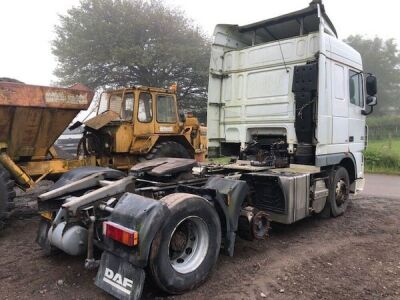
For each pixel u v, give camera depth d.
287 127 6.25
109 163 8.67
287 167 6.03
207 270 3.89
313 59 5.98
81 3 29.19
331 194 6.55
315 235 5.68
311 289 3.79
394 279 4.05
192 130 10.05
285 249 5.01
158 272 3.41
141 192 4.28
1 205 5.64
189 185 4.71
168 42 28.19
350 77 6.84
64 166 7.13
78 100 6.84
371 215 7.03
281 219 5.25
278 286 3.85
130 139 8.77
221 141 7.21
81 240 3.87
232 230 4.38
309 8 6.16
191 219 3.80
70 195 4.55
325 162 6.04
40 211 4.33
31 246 5.03
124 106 9.03
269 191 5.38
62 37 28.83
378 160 16.22
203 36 31.17
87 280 3.94
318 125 5.78
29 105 6.19
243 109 6.88
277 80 6.41
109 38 27.56
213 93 7.11
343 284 3.91
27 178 6.34
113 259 3.50
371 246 5.17
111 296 3.60
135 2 28.89
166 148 9.13
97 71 28.41
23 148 6.60
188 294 3.67
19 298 3.54
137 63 27.22
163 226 3.44
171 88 9.67
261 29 7.09
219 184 4.55
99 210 3.87
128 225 3.39
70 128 8.50
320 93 5.76
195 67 29.34
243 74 6.90
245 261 4.54
